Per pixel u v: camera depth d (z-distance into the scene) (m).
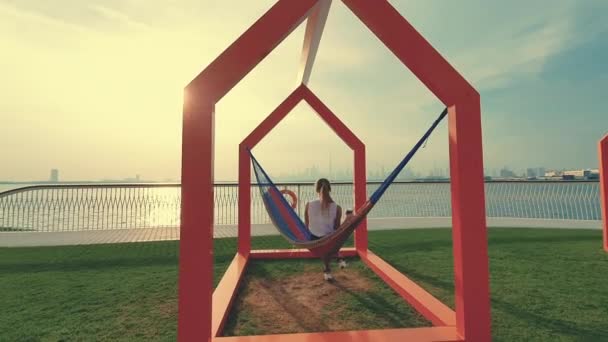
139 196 9.64
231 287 3.33
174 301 3.17
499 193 11.52
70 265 4.60
